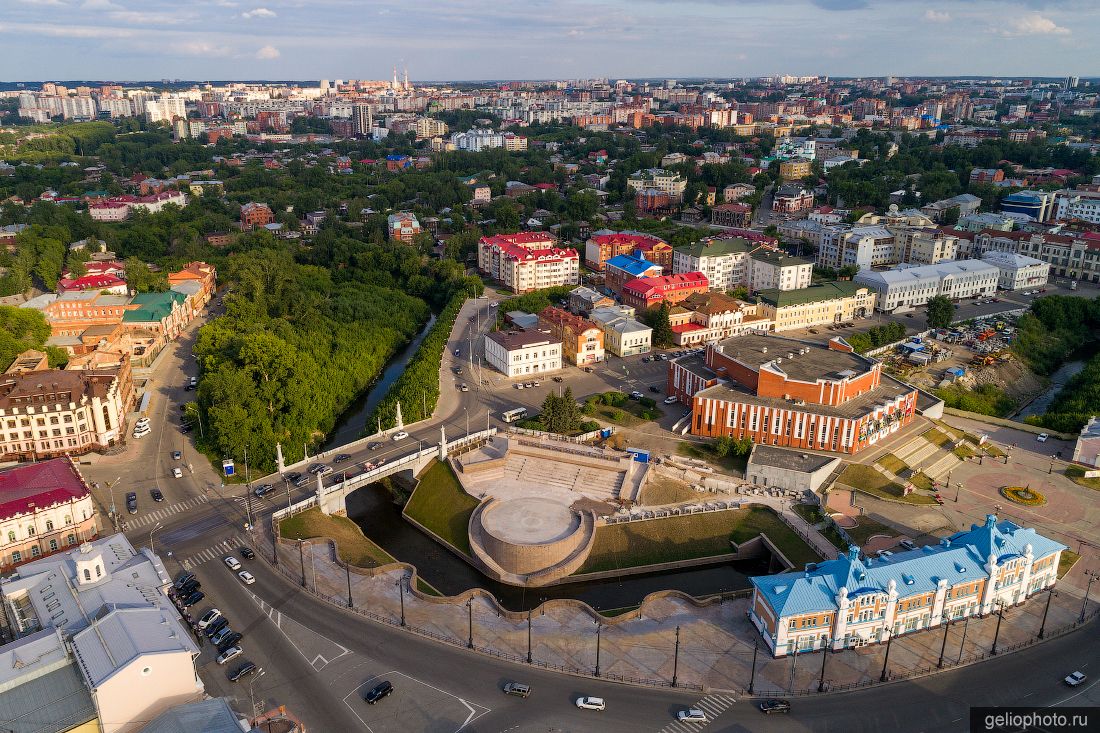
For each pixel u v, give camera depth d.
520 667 158.12
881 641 166.50
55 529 193.00
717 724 142.88
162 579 158.88
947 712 146.38
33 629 145.25
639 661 160.50
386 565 192.75
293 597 178.88
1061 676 156.00
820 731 141.50
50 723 125.81
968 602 172.38
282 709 140.12
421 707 146.25
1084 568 194.62
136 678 130.00
